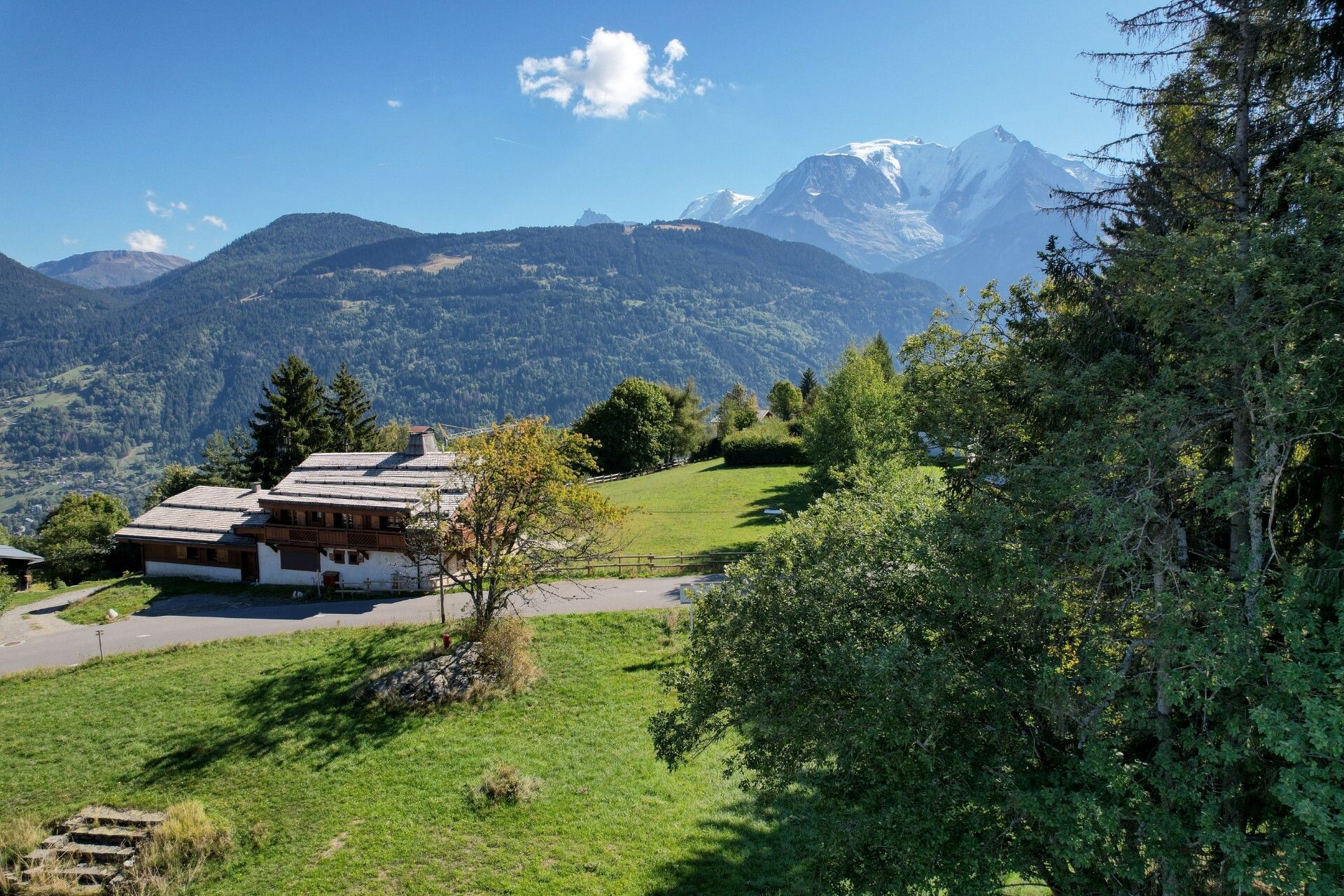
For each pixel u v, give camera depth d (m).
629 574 44.81
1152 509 11.46
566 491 35.19
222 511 54.06
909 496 18.61
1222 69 14.39
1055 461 13.20
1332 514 13.00
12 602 44.97
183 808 24.19
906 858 12.44
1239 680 10.73
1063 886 12.48
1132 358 12.86
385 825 23.78
